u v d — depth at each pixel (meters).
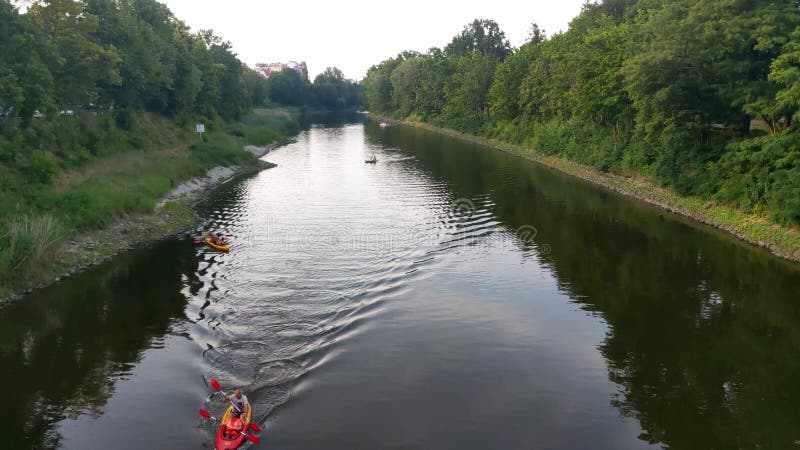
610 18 74.31
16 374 19.72
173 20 89.44
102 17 56.75
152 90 65.06
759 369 19.95
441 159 71.56
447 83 118.19
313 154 77.62
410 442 15.92
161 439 16.22
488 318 24.19
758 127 48.94
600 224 38.84
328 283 27.84
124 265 30.36
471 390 18.64
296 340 21.97
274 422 16.81
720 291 26.81
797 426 16.75
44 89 37.72
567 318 24.25
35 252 27.42
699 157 42.38
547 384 19.09
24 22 37.41
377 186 52.50
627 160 52.19
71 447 15.92
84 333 22.62
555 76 68.69
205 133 73.38
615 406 17.83
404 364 20.27
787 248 31.11
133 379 19.30
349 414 17.22
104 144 48.78
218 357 20.59
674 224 38.47
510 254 32.62
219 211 42.84
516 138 81.31
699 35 38.19
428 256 32.12
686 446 15.93
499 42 144.50
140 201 38.59
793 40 32.72
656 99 41.12
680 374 19.73
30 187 33.19
